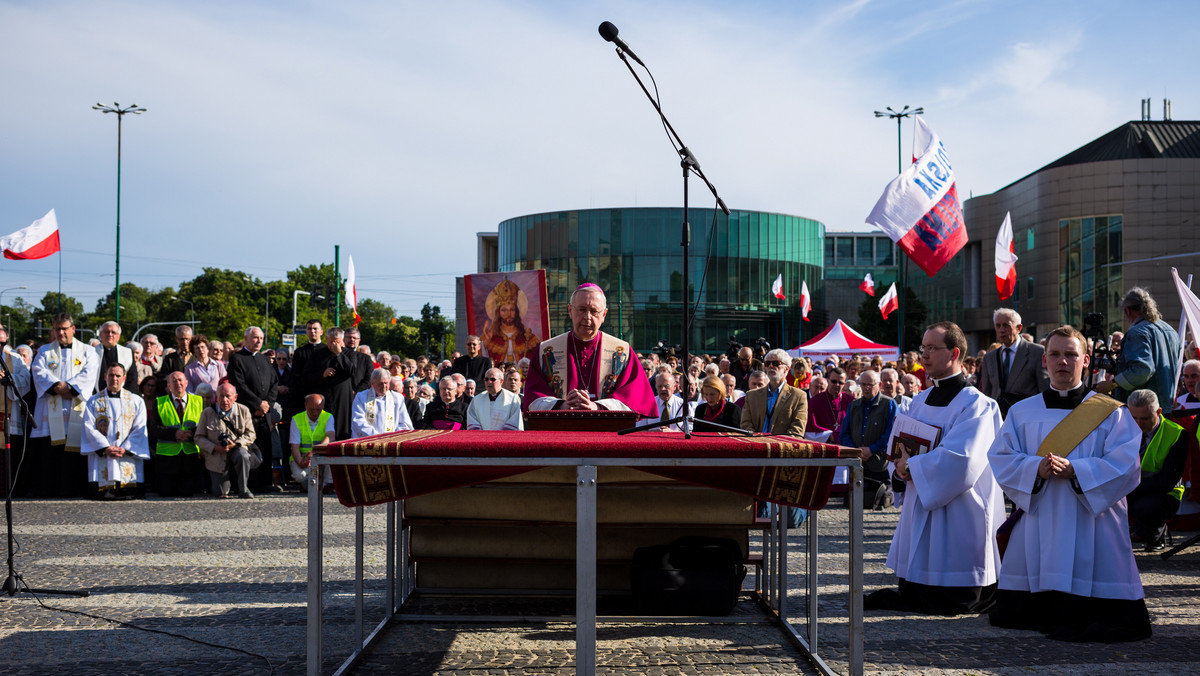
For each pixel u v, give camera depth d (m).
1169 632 5.20
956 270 60.38
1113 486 4.93
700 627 5.25
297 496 11.54
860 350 24.31
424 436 4.07
